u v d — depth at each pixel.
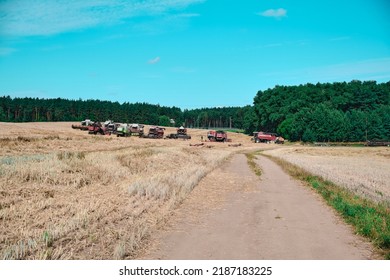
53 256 8.46
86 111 174.88
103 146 44.47
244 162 38.34
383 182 23.42
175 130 131.50
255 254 9.27
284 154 56.72
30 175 16.66
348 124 111.69
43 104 177.62
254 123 135.62
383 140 110.00
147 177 20.55
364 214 12.79
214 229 11.39
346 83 142.88
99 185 17.45
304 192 19.02
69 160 22.09
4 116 159.25
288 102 128.12
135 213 12.45
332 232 11.30
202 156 40.41
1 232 9.86
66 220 10.97
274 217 13.20
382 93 131.25
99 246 9.27
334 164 38.44
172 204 14.19
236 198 16.84
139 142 58.22
